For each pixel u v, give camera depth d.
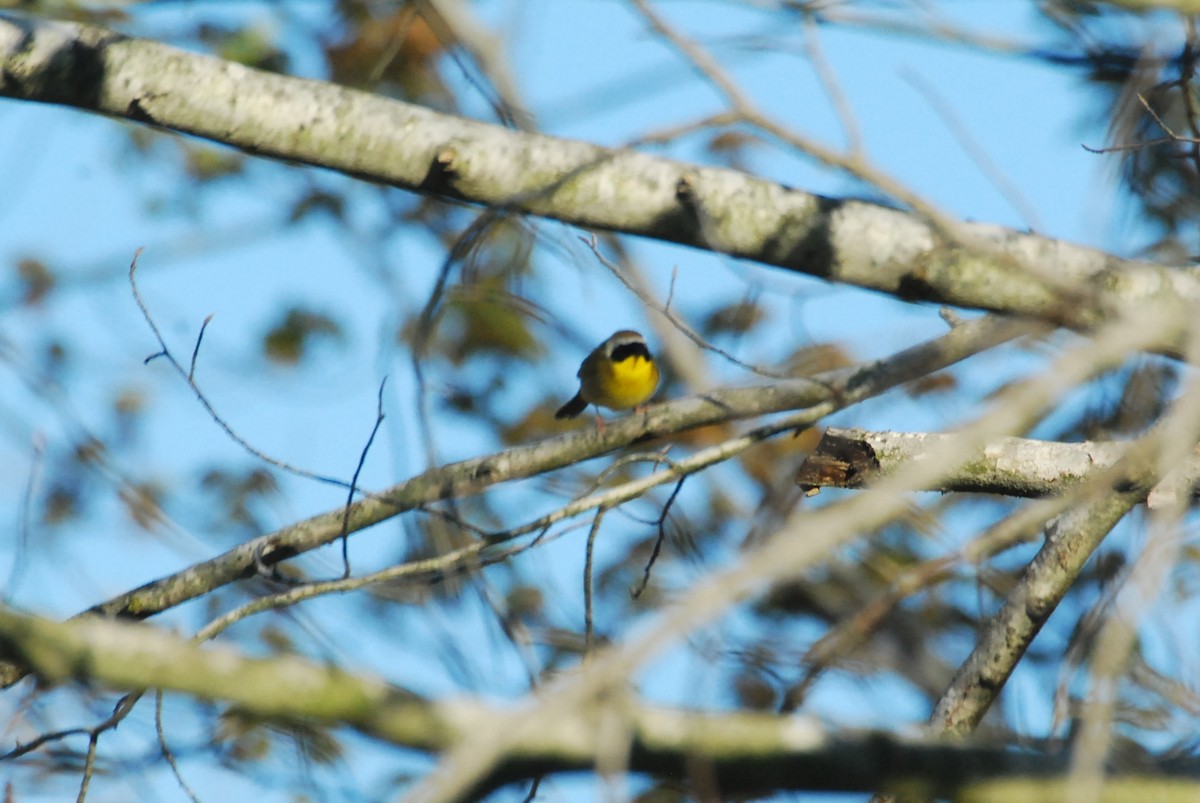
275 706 5.53
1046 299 7.67
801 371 9.87
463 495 10.27
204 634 8.16
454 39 8.20
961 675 9.36
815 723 5.81
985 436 4.54
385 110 7.81
